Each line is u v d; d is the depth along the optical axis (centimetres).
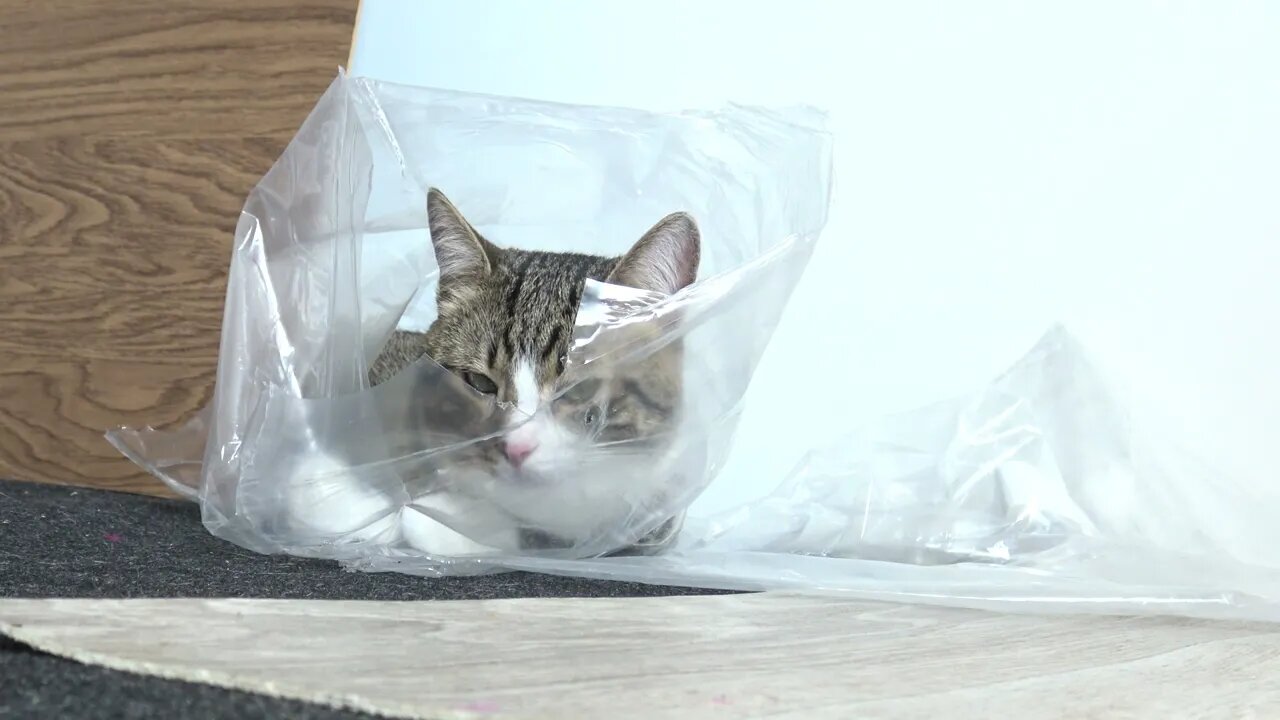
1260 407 149
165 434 124
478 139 115
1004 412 129
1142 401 150
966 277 152
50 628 52
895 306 152
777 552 117
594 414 105
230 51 151
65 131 154
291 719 42
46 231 153
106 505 124
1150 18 149
